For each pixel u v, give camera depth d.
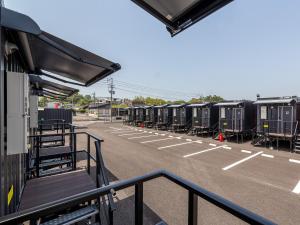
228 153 9.45
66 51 2.35
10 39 2.40
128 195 4.59
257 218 0.90
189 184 1.31
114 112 45.81
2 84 2.02
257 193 4.84
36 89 7.35
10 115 2.25
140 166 7.16
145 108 23.80
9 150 2.25
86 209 2.61
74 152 4.91
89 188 3.09
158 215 3.81
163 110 20.47
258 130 11.40
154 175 1.48
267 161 7.96
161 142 12.81
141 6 1.95
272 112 10.74
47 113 19.56
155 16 2.07
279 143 12.21
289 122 9.96
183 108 17.84
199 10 1.91
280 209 4.07
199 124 15.85
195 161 7.95
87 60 2.67
